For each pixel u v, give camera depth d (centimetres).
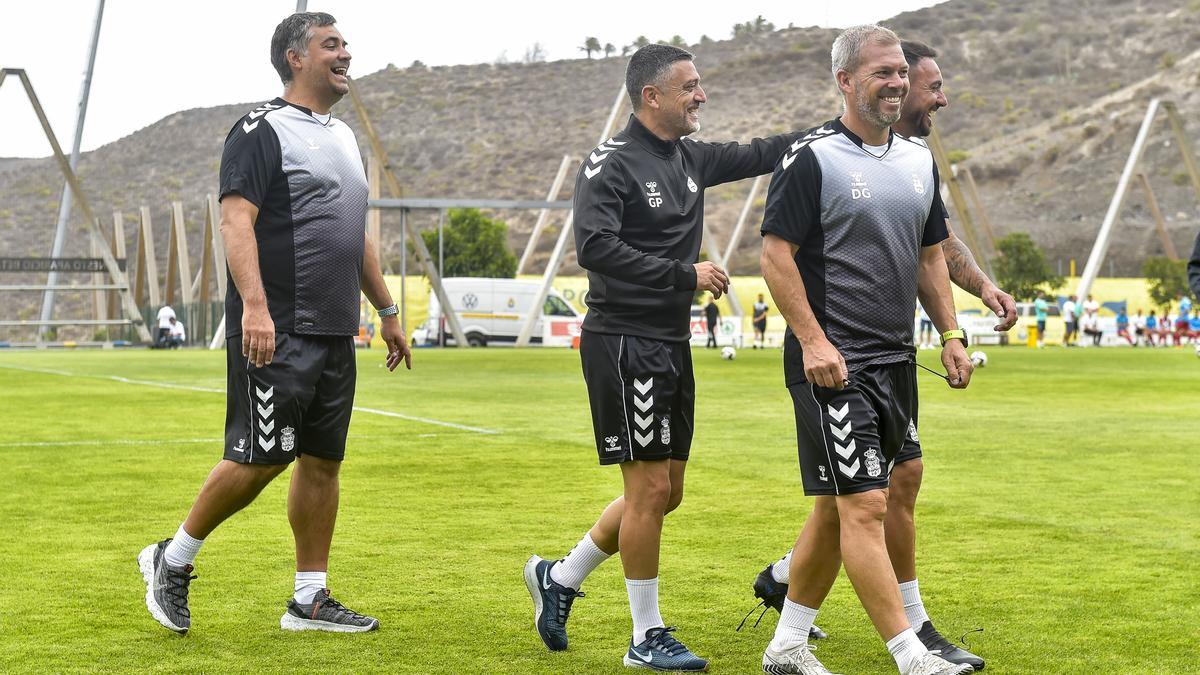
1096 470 869
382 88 12475
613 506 432
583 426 1184
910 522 426
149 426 1184
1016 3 13450
